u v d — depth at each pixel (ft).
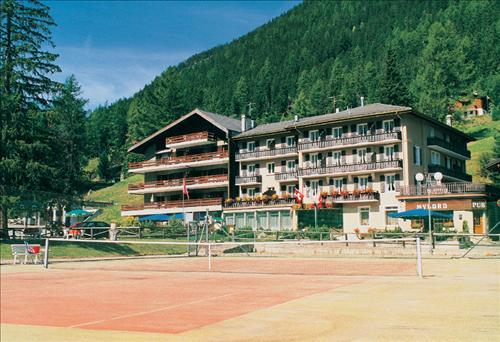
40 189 120.88
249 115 561.02
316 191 202.08
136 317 33.04
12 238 119.55
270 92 640.58
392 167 182.29
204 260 103.65
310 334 25.31
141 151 253.85
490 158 269.03
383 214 184.55
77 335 27.09
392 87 359.46
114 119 546.26
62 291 50.57
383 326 26.58
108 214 281.54
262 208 204.44
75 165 306.96
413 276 57.47
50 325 30.78
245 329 27.50
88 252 113.60
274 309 34.68
